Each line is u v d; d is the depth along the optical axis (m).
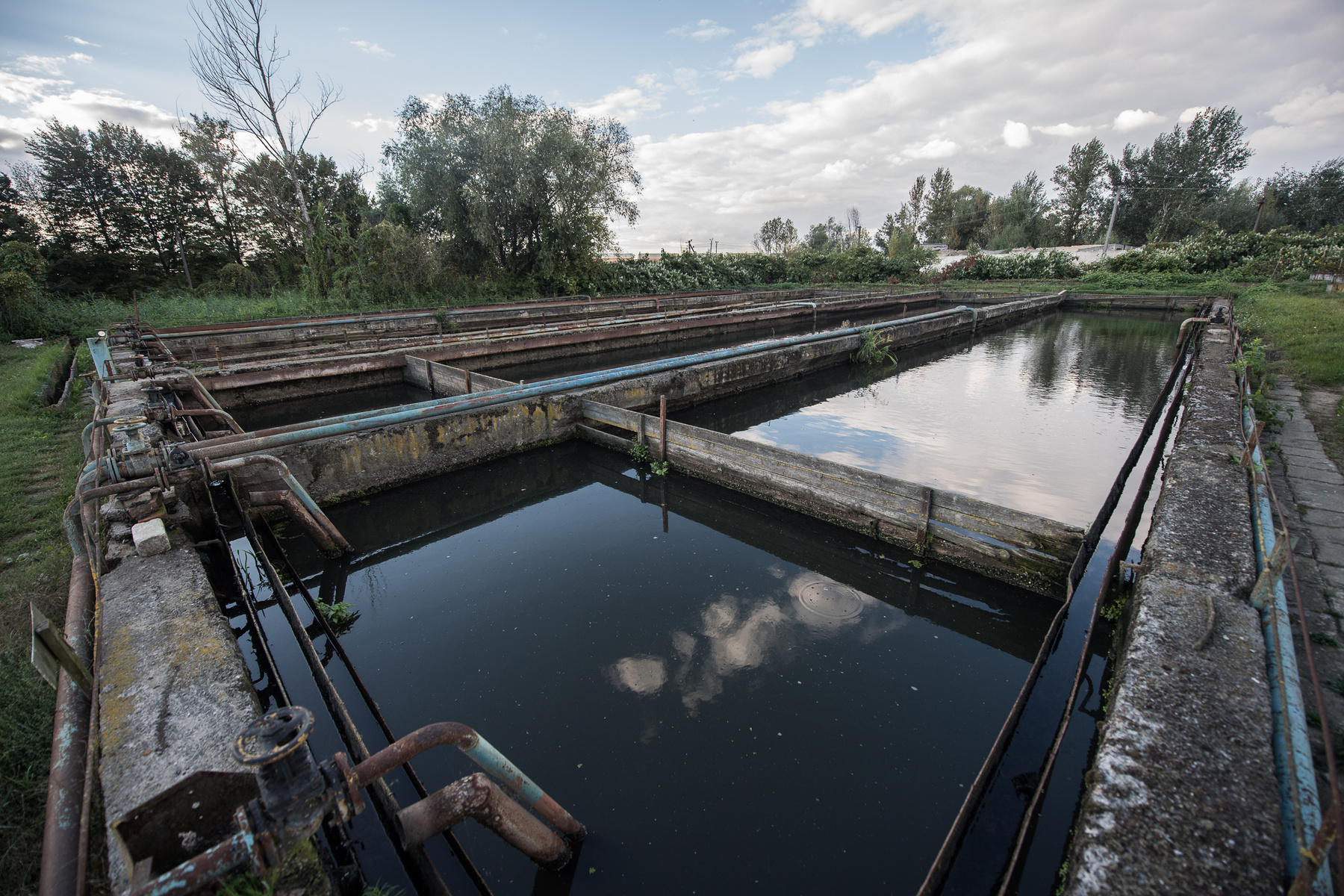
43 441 6.80
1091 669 3.69
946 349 16.89
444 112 22.38
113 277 31.91
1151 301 25.28
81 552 3.59
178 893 1.45
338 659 3.93
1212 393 7.25
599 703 3.49
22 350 13.46
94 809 2.00
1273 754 2.16
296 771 1.58
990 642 4.17
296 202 29.75
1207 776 2.08
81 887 1.69
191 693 2.55
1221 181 49.56
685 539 5.78
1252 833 1.89
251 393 10.61
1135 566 4.15
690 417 10.05
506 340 13.55
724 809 2.80
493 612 4.46
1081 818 2.02
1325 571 3.69
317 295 20.05
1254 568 3.28
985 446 8.26
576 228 24.08
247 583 4.87
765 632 4.23
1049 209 60.31
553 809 2.51
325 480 6.36
